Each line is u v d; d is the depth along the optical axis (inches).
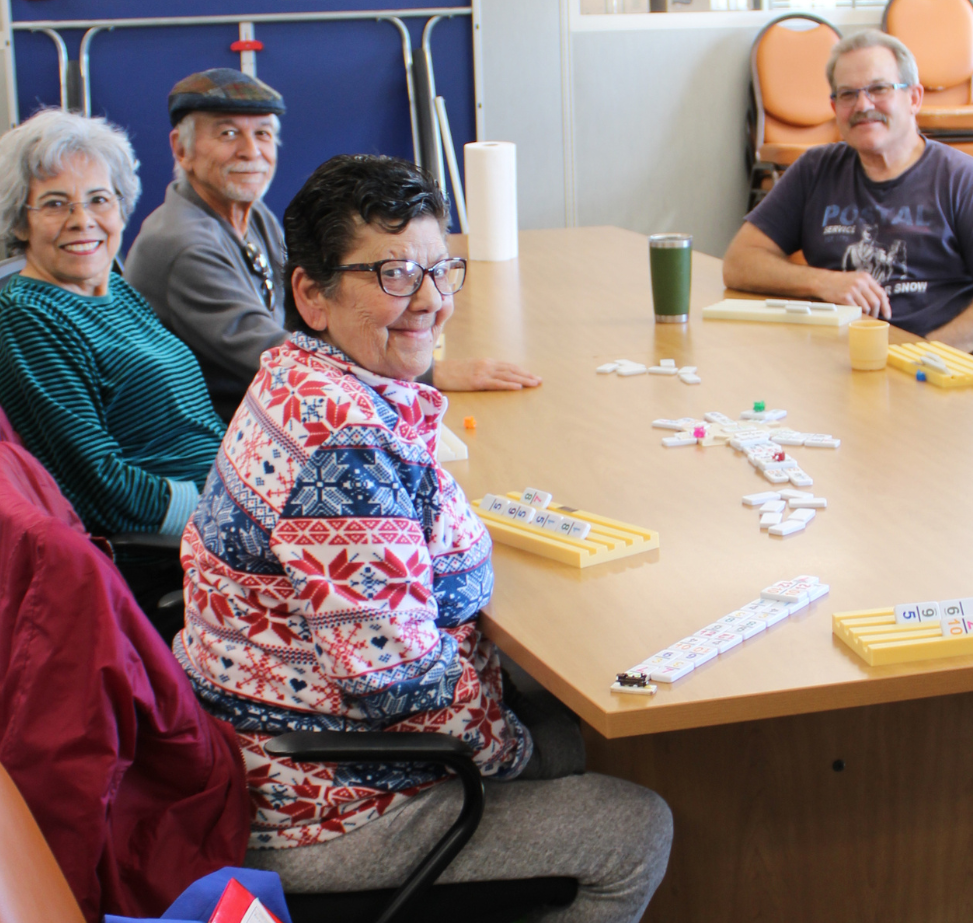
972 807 59.3
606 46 219.6
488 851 46.4
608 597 47.7
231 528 44.9
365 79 207.8
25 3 192.2
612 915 47.5
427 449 47.5
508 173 131.6
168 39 198.1
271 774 45.9
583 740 57.3
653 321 98.8
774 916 60.8
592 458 64.7
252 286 93.4
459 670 46.1
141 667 40.1
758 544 51.6
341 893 46.2
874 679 39.4
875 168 103.8
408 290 45.1
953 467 59.5
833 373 79.4
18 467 50.6
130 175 75.0
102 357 72.3
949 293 103.5
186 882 42.9
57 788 38.3
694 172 232.5
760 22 225.9
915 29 219.9
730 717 39.0
